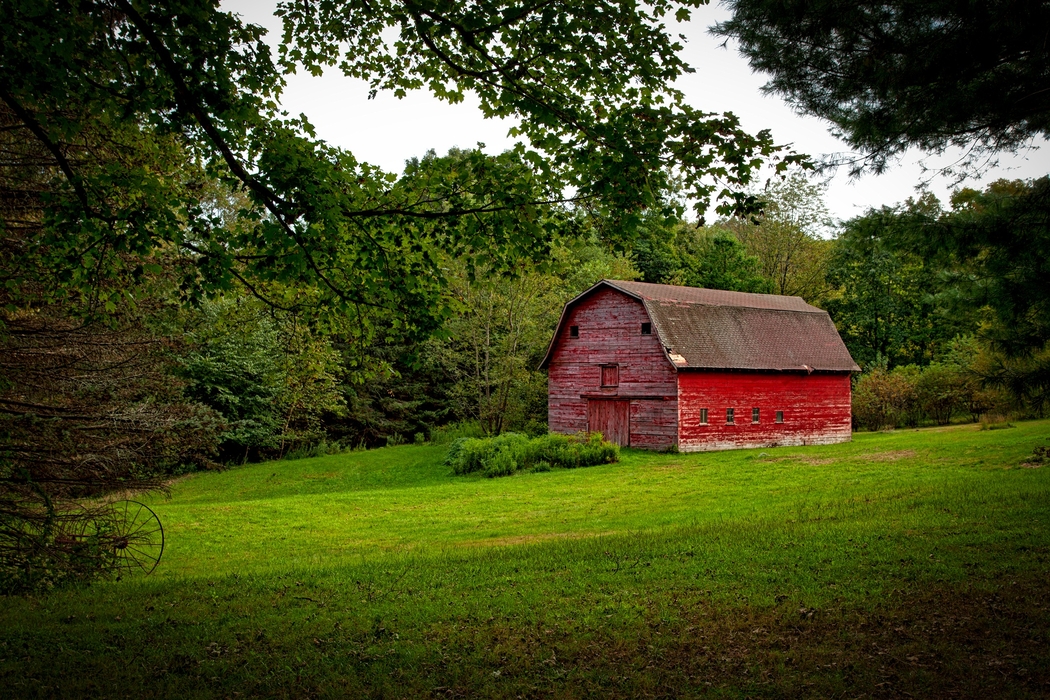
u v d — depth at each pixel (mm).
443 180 8289
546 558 12281
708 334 35719
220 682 7340
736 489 21000
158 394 15500
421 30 7836
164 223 7434
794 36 8852
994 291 10688
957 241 9969
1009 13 7355
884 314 55469
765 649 7586
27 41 6449
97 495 12180
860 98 9289
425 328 8664
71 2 6578
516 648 7945
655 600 9398
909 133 9070
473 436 40594
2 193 10227
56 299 9727
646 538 13578
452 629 8656
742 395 35781
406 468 33312
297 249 7871
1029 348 11844
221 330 11625
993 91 8328
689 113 7562
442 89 9305
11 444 10742
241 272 10016
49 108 7859
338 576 11852
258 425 35469
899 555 10766
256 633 8875
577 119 7902
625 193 7805
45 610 10500
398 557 13594
